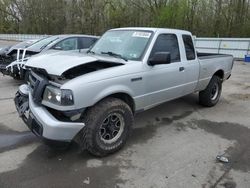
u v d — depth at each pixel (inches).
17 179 123.5
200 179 128.9
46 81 134.5
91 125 135.3
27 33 1807.3
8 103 228.4
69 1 1422.2
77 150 150.6
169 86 181.0
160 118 208.2
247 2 979.3
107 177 127.9
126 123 150.6
